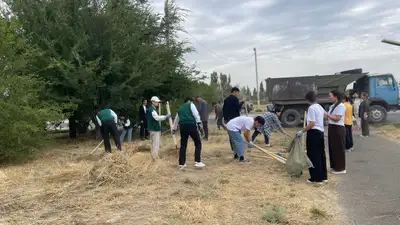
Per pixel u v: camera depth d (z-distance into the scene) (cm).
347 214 498
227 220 483
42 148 1173
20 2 1383
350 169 802
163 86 1728
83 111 1500
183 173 780
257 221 477
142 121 1496
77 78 1315
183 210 525
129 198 597
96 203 575
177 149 1080
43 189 668
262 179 711
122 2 1540
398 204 534
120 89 1402
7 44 1030
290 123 2041
